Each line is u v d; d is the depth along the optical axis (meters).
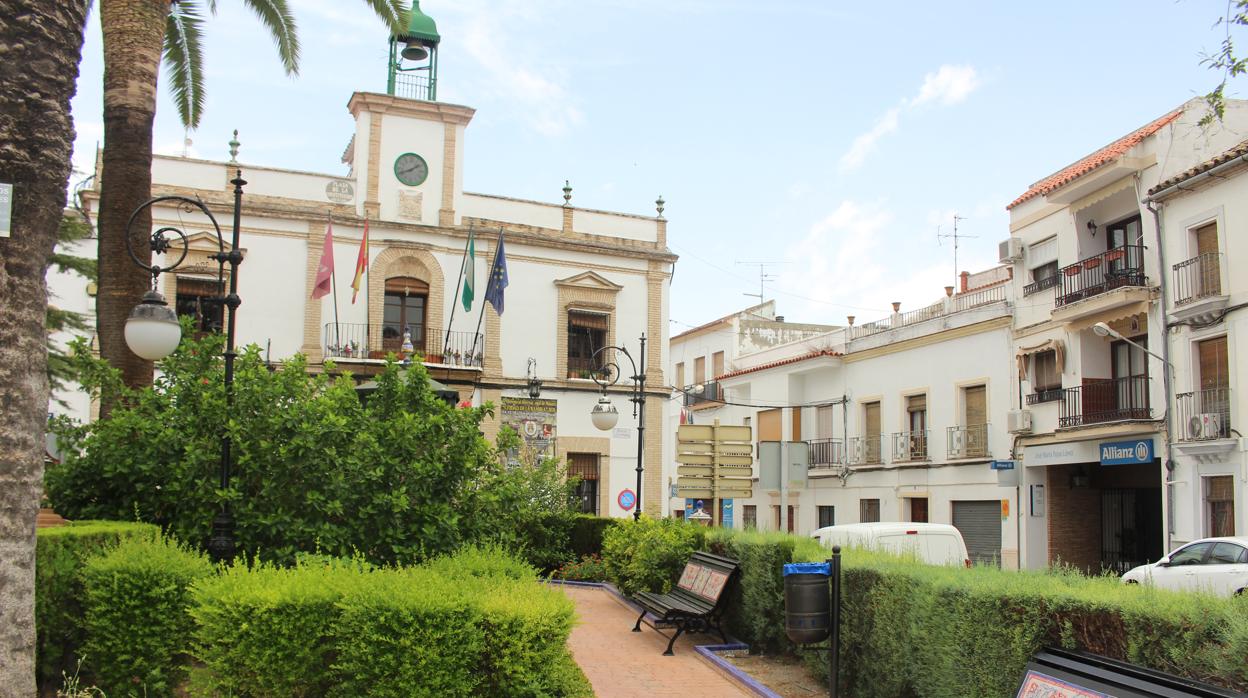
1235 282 18.52
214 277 25.20
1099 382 22.44
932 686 7.03
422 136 27.92
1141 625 5.26
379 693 6.15
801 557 9.53
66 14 6.12
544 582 8.59
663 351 29.86
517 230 28.55
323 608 6.32
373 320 26.56
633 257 29.77
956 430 27.78
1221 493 18.98
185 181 25.23
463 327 27.62
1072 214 23.69
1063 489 24.42
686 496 14.60
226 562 8.52
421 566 8.12
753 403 39.56
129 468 9.08
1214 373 19.30
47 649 6.59
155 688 6.84
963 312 27.91
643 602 12.07
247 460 9.04
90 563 6.96
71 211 20.48
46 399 5.98
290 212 25.94
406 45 28.56
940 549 14.33
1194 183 19.41
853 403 33.50
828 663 8.89
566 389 28.47
